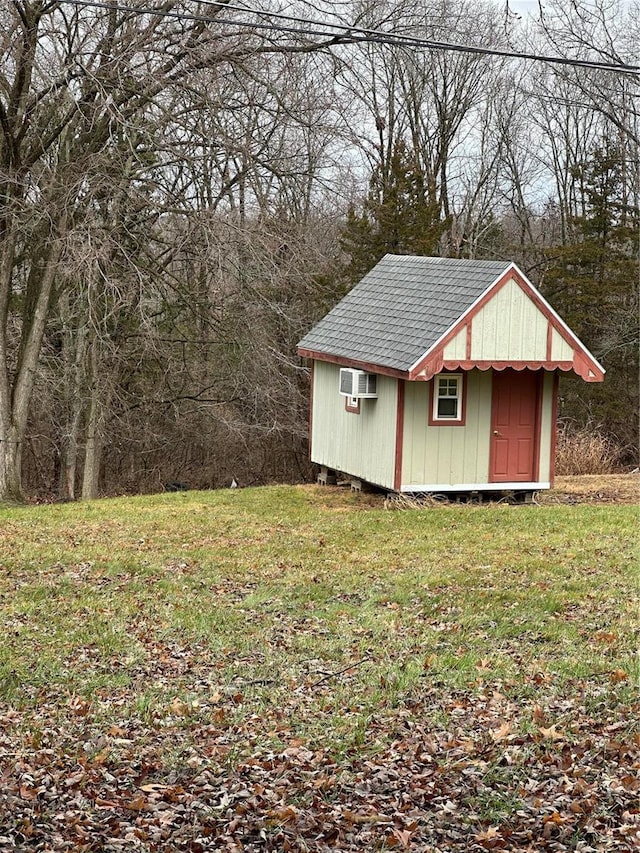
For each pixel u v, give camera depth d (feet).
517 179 152.25
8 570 54.60
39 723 33.30
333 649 40.70
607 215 136.56
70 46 76.23
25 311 93.09
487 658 38.99
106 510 74.33
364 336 77.71
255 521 68.39
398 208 124.16
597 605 46.34
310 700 34.96
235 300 96.32
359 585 50.80
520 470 74.74
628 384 134.31
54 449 114.32
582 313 133.80
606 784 26.68
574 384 134.51
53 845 24.22
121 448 116.57
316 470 124.36
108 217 85.05
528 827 24.86
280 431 115.14
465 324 68.80
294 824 25.34
